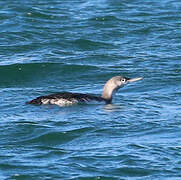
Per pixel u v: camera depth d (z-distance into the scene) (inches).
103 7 2124.8
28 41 1740.9
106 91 1258.6
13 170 889.5
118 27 1879.9
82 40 1739.7
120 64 1556.3
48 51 1664.6
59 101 1202.0
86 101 1215.6
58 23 1911.9
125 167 897.5
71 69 1510.8
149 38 1784.0
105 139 1012.5
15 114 1143.6
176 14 2034.9
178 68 1510.8
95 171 885.8
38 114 1144.2
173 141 998.4
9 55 1625.2
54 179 863.1
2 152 955.3
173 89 1353.3
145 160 919.7
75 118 1119.6
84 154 944.3
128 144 983.0
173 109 1187.9
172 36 1796.3
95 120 1106.7
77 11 2064.5
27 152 956.6
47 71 1493.6
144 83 1397.6
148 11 2069.4
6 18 1932.8
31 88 1379.2
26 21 1914.4
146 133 1039.6
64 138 1022.4
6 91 1334.9
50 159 927.7
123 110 1179.9
